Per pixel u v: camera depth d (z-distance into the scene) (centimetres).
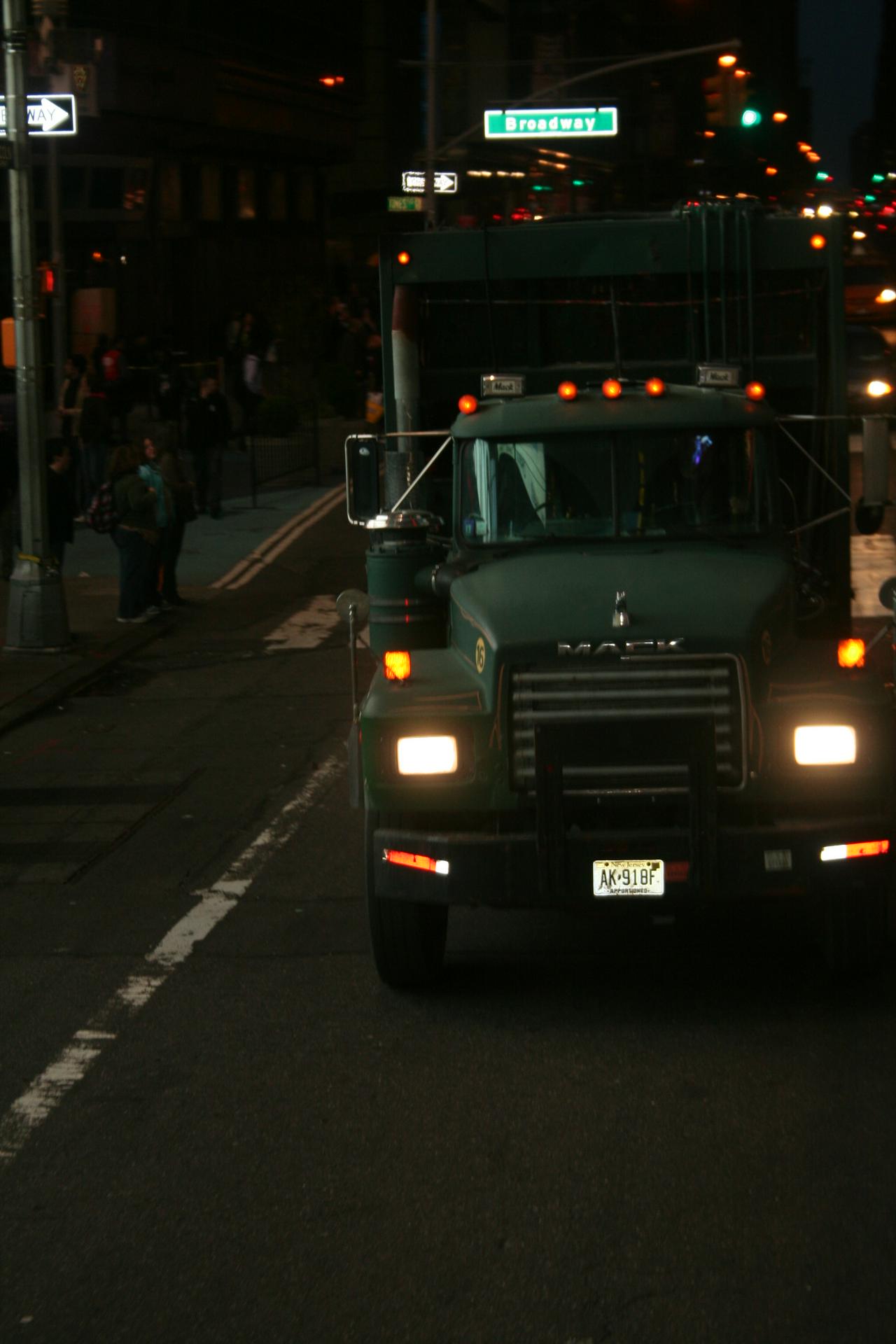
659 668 762
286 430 3775
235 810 1238
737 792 765
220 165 5959
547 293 1277
